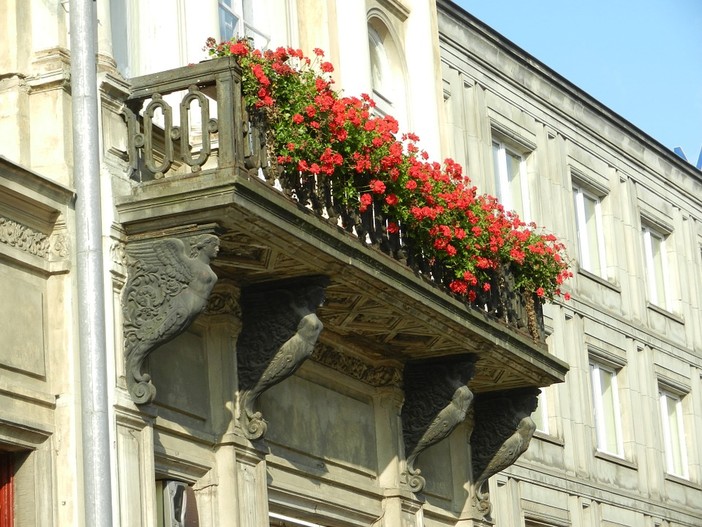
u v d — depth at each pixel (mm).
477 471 20125
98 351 12766
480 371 18953
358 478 17531
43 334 12969
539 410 27188
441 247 16875
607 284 30500
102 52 13844
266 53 14383
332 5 19109
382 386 18203
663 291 33969
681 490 32312
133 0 15625
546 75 29031
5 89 13414
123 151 13797
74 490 12703
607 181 31391
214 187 13234
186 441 14305
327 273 14914
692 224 35281
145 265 13484
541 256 19234
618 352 30562
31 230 13023
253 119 13891
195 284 13328
